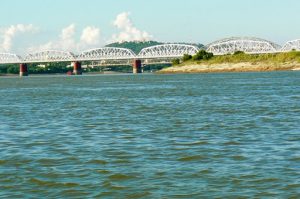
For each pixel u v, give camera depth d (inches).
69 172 1137.4
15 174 1127.6
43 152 1390.3
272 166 1152.8
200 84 5905.5
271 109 2549.2
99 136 1686.8
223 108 2689.5
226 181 1032.8
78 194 965.8
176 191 970.7
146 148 1421.0
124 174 1106.7
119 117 2324.1
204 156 1289.4
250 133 1688.0
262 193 948.0
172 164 1201.4
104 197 943.7
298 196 926.4
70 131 1838.1
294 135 1612.9
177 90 4729.3
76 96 4148.6
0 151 1414.9
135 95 4097.0
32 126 2025.1
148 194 956.0
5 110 2839.6
